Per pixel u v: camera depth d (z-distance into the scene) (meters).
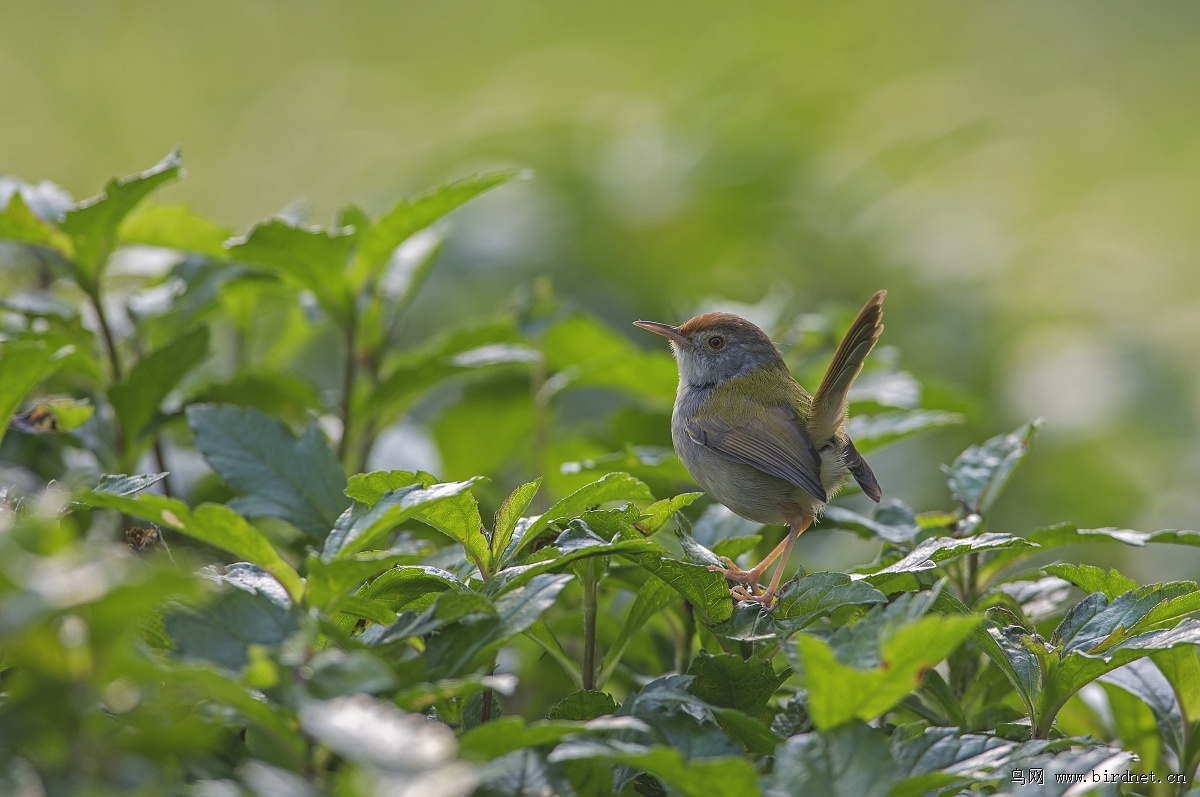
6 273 11.69
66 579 3.67
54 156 24.33
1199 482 16.53
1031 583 7.39
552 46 30.58
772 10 32.03
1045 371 18.16
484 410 12.98
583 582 6.25
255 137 26.27
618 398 16.11
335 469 7.01
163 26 29.25
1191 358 19.06
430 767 3.74
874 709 4.71
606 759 4.85
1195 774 6.43
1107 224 24.73
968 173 25.81
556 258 18.09
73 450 9.34
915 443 16.23
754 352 11.09
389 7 31.39
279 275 9.71
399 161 23.44
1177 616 5.95
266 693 4.75
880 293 9.80
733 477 10.29
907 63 30.55
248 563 5.73
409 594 5.95
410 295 10.51
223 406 7.05
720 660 5.63
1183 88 31.00
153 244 9.62
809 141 20.77
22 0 28.22
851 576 6.23
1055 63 31.59
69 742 3.94
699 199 18.53
